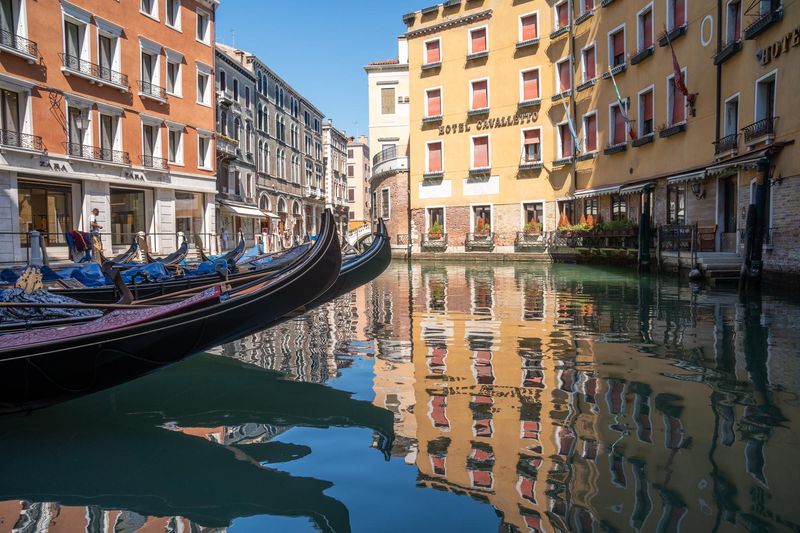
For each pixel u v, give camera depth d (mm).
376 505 3143
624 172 21203
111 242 20609
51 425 4719
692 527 2783
